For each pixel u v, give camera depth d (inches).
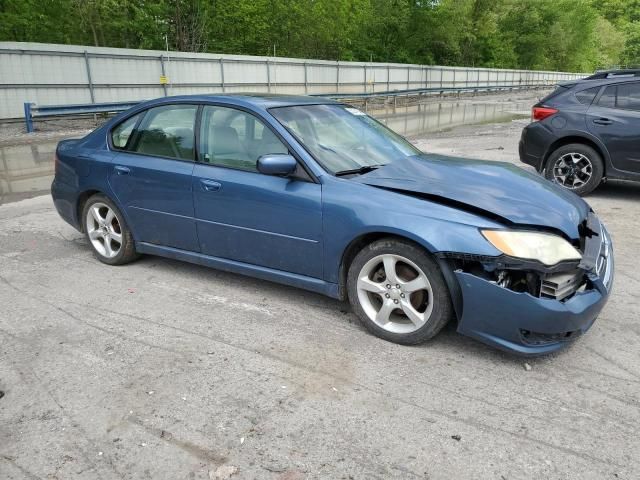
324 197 141.1
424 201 132.4
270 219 150.9
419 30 1791.3
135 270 191.9
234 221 158.7
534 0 2417.6
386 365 128.8
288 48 1378.0
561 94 309.9
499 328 123.8
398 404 113.9
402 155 167.3
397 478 93.3
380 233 134.4
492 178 148.3
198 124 168.6
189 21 1192.2
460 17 1793.8
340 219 138.3
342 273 144.6
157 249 182.9
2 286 177.3
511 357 132.7
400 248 131.5
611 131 288.0
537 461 97.5
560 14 2522.1
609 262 139.0
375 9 1718.8
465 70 1664.6
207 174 162.6
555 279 121.1
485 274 124.3
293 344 138.8
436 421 108.4
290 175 146.9
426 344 138.6
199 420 108.5
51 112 637.3
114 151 188.4
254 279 182.9
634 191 321.1
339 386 120.3
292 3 1311.5
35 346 138.0
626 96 289.3
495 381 122.5
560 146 308.8
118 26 1066.7
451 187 138.1
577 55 2768.2
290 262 151.9
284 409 112.0
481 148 497.7
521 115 916.0
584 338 142.9
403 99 1354.6
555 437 103.9
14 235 234.7
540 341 124.9
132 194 181.5
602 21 3166.8
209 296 168.9
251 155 156.6
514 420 108.8
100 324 150.3
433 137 598.2
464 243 122.5
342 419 108.8
